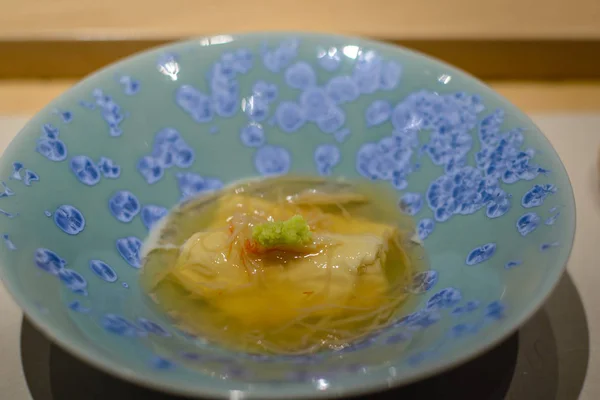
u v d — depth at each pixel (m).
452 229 0.34
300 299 0.33
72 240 0.32
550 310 0.33
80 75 0.44
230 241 0.35
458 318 0.29
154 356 0.27
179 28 0.44
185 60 0.37
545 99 0.43
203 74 0.38
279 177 0.38
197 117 0.37
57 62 0.43
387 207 0.37
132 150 0.36
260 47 0.38
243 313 0.33
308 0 0.46
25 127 0.33
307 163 0.38
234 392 0.25
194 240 0.35
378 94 0.38
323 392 0.25
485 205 0.33
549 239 0.30
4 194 0.30
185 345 0.30
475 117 0.35
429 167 0.36
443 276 0.33
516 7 0.45
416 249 0.35
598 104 0.43
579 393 0.30
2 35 0.42
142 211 0.36
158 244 0.35
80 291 0.30
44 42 0.43
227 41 0.38
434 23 0.44
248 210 0.36
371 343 0.31
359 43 0.38
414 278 0.34
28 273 0.29
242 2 0.46
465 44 0.43
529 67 0.44
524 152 0.33
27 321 0.32
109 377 0.30
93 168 0.34
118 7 0.45
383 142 0.38
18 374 0.31
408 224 0.36
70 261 0.31
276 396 0.25
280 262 0.34
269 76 0.38
